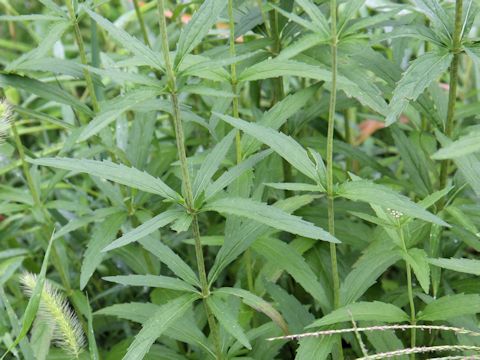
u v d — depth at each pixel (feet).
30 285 1.94
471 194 2.85
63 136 3.91
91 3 2.56
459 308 2.02
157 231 2.74
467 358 1.86
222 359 2.17
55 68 2.49
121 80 1.91
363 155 2.70
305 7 1.95
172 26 3.27
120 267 3.11
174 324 2.27
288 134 2.76
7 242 3.21
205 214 3.20
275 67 2.06
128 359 1.84
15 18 2.36
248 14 2.65
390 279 3.42
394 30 2.20
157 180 1.89
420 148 2.60
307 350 2.05
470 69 4.34
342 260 2.58
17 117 4.19
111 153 2.69
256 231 2.09
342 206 2.63
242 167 2.00
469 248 3.42
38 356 2.34
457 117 2.62
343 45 2.46
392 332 2.22
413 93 2.03
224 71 2.19
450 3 2.69
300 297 2.83
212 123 2.46
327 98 2.77
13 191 2.75
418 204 1.92
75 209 2.68
